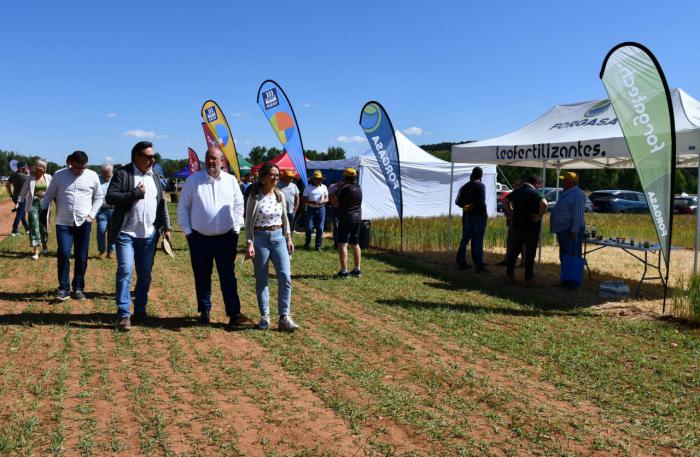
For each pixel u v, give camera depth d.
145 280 6.04
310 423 3.70
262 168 5.84
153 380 4.36
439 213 21.70
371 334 5.87
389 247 13.87
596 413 4.00
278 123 11.88
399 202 12.55
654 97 6.61
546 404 4.14
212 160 5.78
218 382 4.35
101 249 10.56
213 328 5.91
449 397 4.21
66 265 7.00
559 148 9.62
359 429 3.62
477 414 3.92
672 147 6.54
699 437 3.62
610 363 5.07
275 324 6.21
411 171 21.14
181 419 3.68
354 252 9.46
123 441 3.34
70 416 3.65
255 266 5.89
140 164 5.85
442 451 3.36
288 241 6.04
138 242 5.91
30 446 3.23
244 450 3.30
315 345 5.41
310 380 4.48
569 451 3.40
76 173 6.96
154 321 6.13
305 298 7.66
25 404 3.82
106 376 4.38
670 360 5.20
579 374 4.79
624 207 31.77
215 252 5.96
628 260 12.41
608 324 6.54
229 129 13.70
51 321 5.97
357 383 4.43
